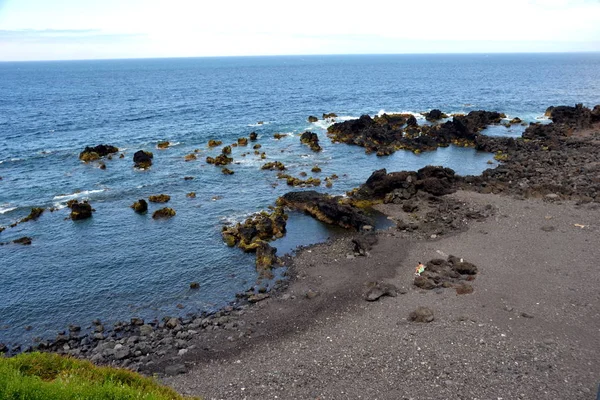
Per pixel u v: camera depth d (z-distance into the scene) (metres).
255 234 42.56
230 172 62.84
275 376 23.42
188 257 39.25
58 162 67.75
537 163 62.06
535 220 43.03
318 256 38.97
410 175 54.50
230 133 89.44
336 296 32.19
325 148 78.12
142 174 62.66
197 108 123.12
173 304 32.31
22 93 166.12
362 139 80.00
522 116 108.06
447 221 44.44
